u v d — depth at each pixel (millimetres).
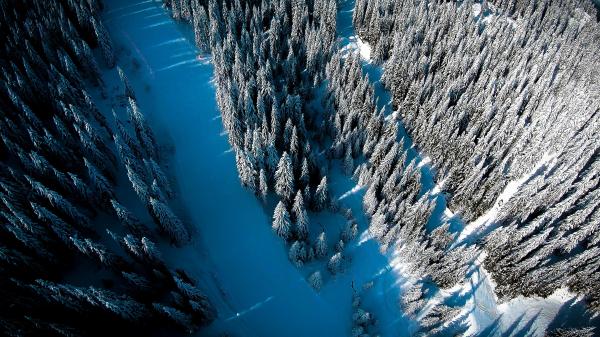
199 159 56375
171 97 63750
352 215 51344
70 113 49656
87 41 66625
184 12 72062
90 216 44938
